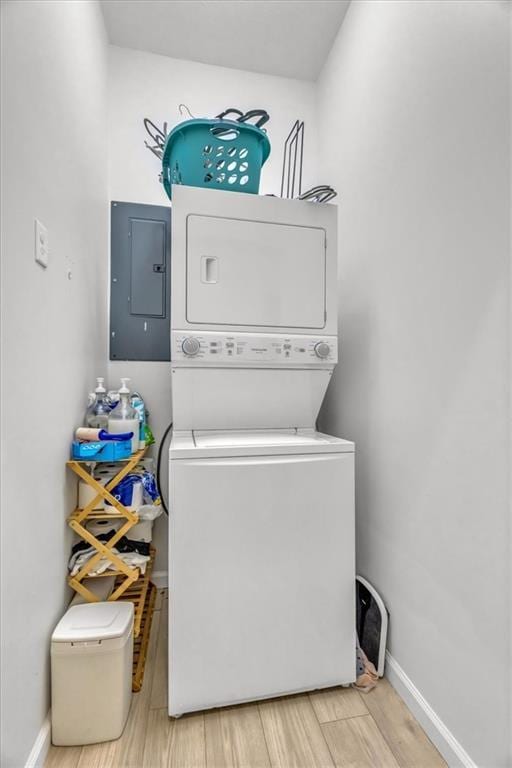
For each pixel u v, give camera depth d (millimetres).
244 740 1294
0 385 947
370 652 1621
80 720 1253
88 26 1786
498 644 1058
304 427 1830
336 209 1719
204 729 1331
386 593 1610
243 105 2473
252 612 1415
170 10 2088
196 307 1561
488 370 1099
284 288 1655
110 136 2271
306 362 1670
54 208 1321
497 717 1057
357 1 1967
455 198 1233
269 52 2361
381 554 1655
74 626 1306
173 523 1370
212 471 1396
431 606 1328
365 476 1805
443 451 1281
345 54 2117
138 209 2281
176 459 1372
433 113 1342
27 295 1099
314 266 1690
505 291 1042
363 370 1837
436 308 1323
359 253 1896
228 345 1577
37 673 1175
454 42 1236
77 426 1624
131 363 2270
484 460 1111
